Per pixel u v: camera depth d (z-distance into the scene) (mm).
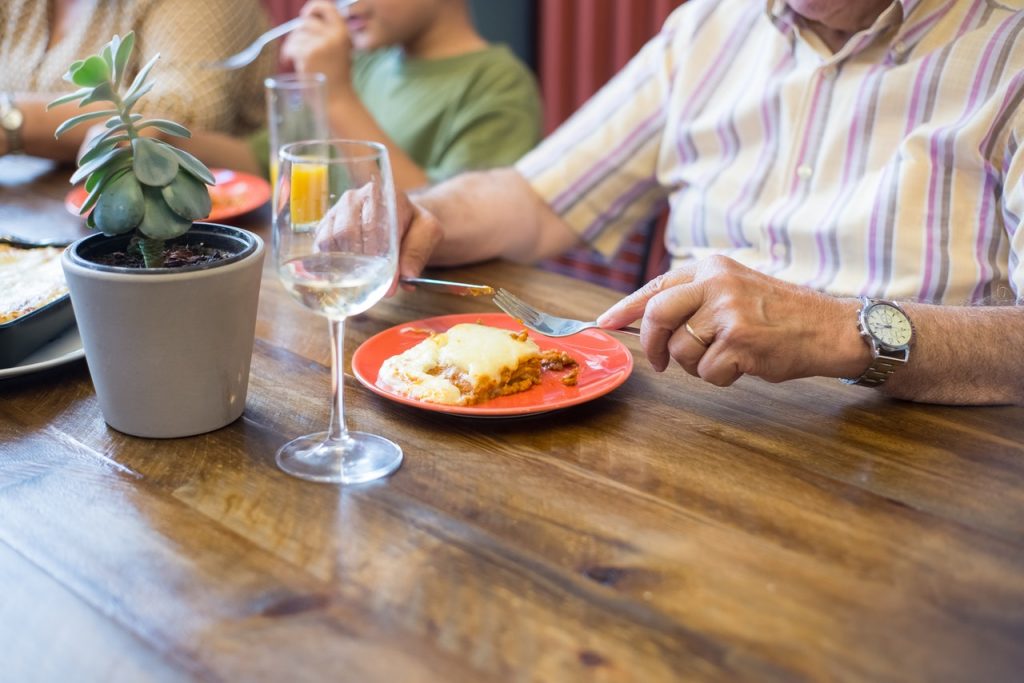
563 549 684
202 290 788
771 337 874
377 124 2143
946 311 927
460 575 654
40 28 2287
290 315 1133
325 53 2074
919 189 1226
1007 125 1181
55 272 1079
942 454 824
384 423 874
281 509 732
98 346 807
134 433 840
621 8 2768
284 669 567
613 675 562
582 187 1565
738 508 737
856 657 579
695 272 934
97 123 1856
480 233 1392
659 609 621
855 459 813
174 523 714
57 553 679
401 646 585
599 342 1037
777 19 1356
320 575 654
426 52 2342
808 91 1338
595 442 841
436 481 774
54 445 829
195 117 2133
